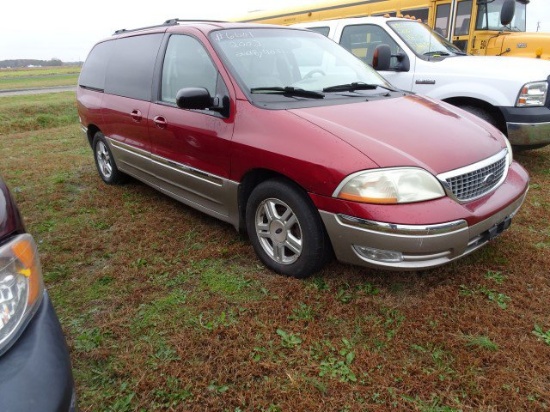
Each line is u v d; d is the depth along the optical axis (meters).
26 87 33.12
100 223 4.34
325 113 3.10
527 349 2.41
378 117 3.11
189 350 2.48
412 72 5.97
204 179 3.60
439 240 2.55
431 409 2.08
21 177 6.13
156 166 4.23
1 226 1.54
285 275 3.16
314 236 2.87
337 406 2.11
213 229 4.05
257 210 3.23
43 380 1.44
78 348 2.55
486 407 2.08
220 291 3.06
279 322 2.70
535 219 4.04
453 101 5.74
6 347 1.45
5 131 14.35
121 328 2.71
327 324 2.68
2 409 1.33
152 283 3.21
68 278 3.36
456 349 2.44
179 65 3.91
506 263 3.26
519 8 9.03
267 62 3.65
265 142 2.98
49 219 4.53
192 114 3.59
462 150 2.85
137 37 4.68
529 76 5.14
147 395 2.21
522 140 5.23
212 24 3.97
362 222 2.58
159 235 3.98
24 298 1.55
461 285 2.99
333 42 4.47
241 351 2.45
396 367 2.32
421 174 2.59
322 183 2.68
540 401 2.12
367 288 2.99
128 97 4.55
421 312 2.75
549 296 2.87
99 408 2.15
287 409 2.10
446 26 8.58
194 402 2.16
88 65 5.71
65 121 16.36
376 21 6.41
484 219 2.73
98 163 5.69
